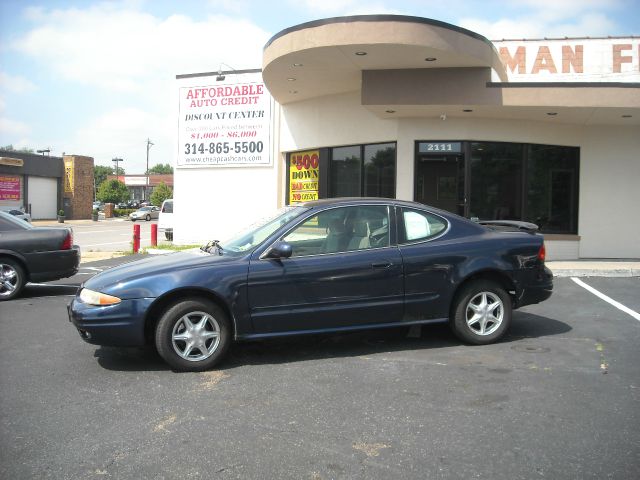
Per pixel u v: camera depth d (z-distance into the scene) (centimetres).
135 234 1644
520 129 1241
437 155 1227
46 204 5034
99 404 435
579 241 1297
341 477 319
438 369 512
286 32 1029
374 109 1148
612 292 906
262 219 624
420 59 1040
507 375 493
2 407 430
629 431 375
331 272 538
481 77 1090
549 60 1475
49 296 948
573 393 447
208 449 355
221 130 1633
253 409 421
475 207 1232
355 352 573
